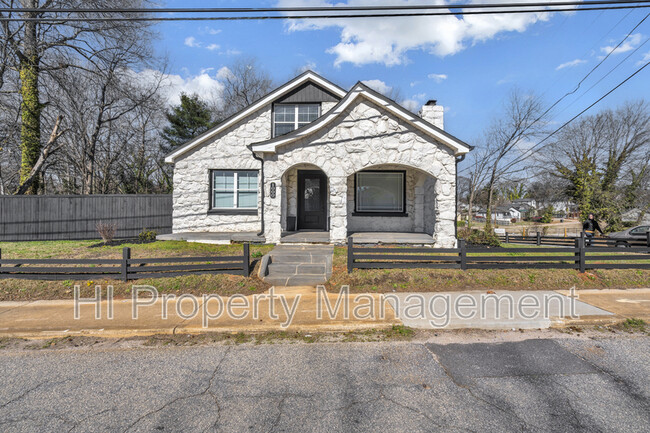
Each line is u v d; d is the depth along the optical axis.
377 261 7.33
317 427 2.56
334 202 9.62
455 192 9.68
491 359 3.73
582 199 28.36
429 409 2.79
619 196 27.06
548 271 7.07
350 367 3.55
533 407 2.81
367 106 9.65
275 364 3.63
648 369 3.48
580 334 4.45
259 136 12.61
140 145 24.27
